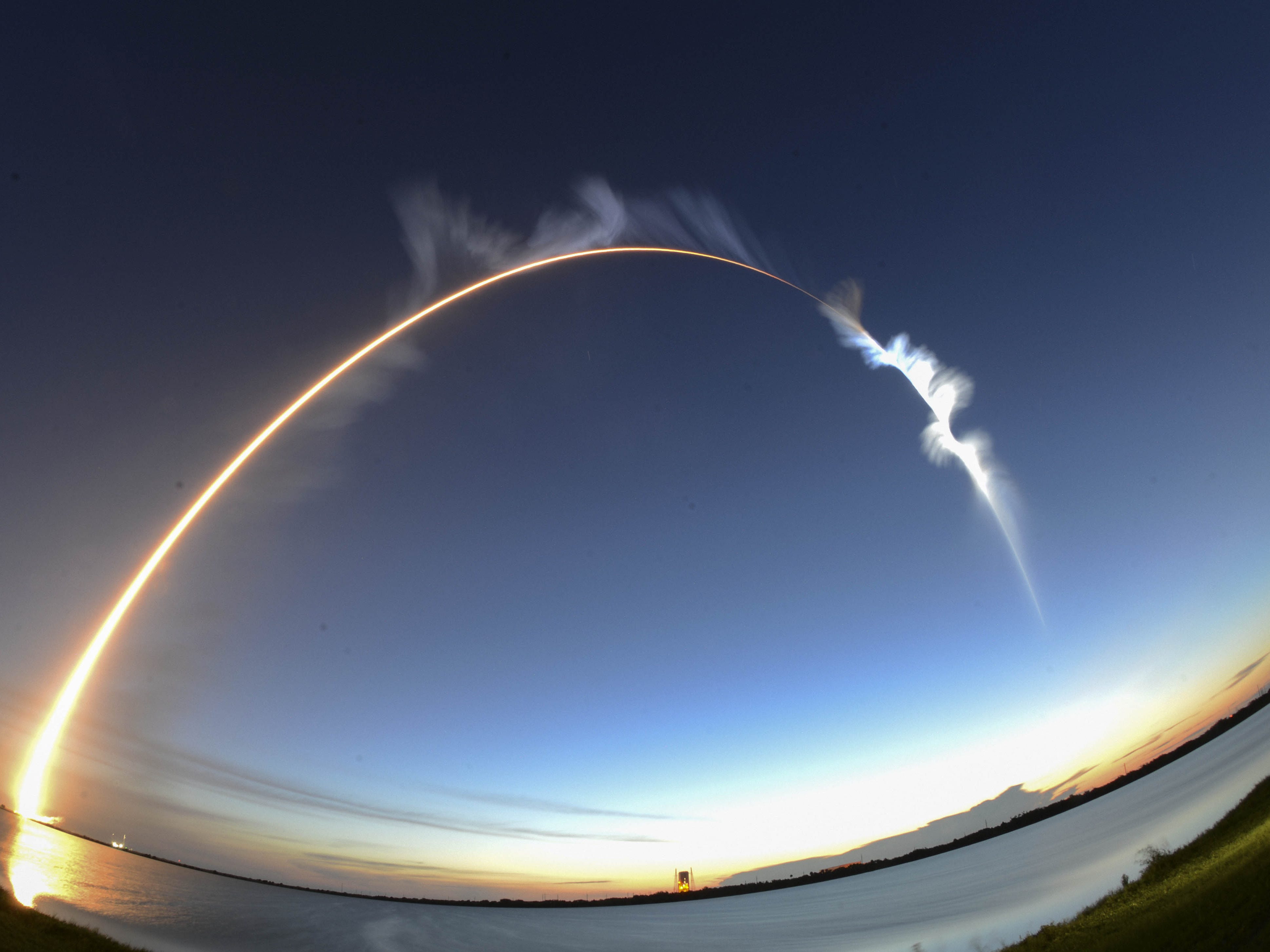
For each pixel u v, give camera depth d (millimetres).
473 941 58344
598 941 64625
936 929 42156
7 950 18688
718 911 106562
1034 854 71062
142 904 45875
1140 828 47625
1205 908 13812
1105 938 17062
